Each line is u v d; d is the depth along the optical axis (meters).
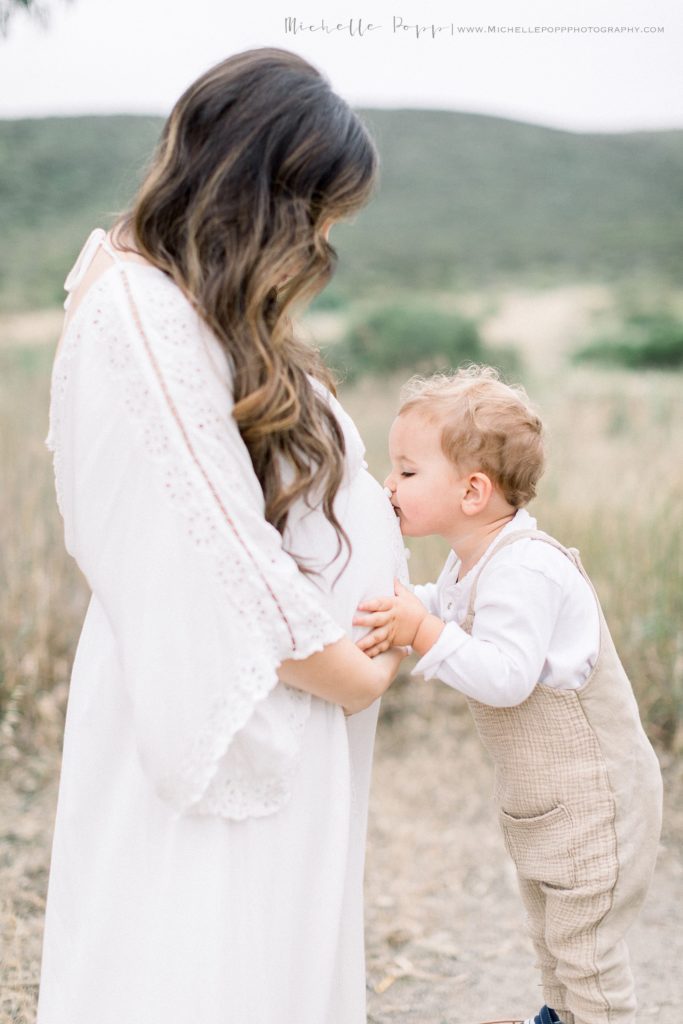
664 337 10.77
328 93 1.52
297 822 1.57
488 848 3.60
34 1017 2.45
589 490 5.26
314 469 1.60
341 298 12.09
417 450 1.95
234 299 1.46
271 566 1.45
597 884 1.86
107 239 1.55
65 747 1.66
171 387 1.42
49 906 1.64
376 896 3.29
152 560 1.42
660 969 2.84
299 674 1.52
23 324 8.78
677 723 4.04
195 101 1.49
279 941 1.55
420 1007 2.71
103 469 1.43
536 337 11.09
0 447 5.02
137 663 1.44
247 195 1.46
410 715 4.53
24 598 4.33
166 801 1.46
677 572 4.43
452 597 1.99
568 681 1.87
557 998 2.04
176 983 1.46
